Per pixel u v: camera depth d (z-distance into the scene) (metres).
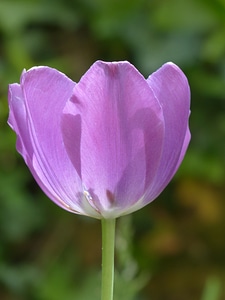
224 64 0.79
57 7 0.82
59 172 0.37
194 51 0.79
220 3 0.70
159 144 0.36
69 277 0.79
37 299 0.76
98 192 0.37
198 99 0.80
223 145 0.80
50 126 0.37
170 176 0.38
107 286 0.38
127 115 0.36
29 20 0.82
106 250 0.38
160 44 0.80
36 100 0.36
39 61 0.83
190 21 0.79
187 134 0.38
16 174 0.76
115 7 0.80
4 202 0.76
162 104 0.37
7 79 0.72
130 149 0.36
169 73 0.37
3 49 0.80
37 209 0.80
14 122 0.37
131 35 0.81
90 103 0.36
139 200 0.38
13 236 0.78
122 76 0.35
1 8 0.79
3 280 0.75
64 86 0.36
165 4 0.79
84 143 0.36
